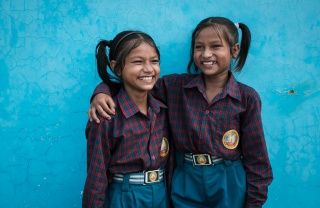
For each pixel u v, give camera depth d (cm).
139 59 157
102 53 169
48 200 191
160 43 193
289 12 200
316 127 207
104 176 156
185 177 174
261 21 198
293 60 202
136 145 161
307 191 209
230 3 196
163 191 169
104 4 188
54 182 191
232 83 171
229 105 168
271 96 202
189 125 169
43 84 187
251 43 198
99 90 162
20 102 186
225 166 170
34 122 187
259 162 170
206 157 169
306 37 202
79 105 190
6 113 185
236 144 171
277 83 202
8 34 183
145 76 158
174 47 194
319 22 203
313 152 208
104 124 156
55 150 190
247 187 173
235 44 170
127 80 160
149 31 192
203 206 174
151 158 164
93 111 156
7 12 183
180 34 194
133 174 162
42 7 184
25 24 184
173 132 175
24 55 185
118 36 162
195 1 194
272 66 201
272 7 199
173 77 180
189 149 172
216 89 173
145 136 163
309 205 210
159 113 173
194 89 173
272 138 204
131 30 177
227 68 172
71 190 193
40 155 189
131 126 161
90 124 160
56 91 188
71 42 187
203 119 169
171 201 180
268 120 203
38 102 187
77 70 189
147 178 163
